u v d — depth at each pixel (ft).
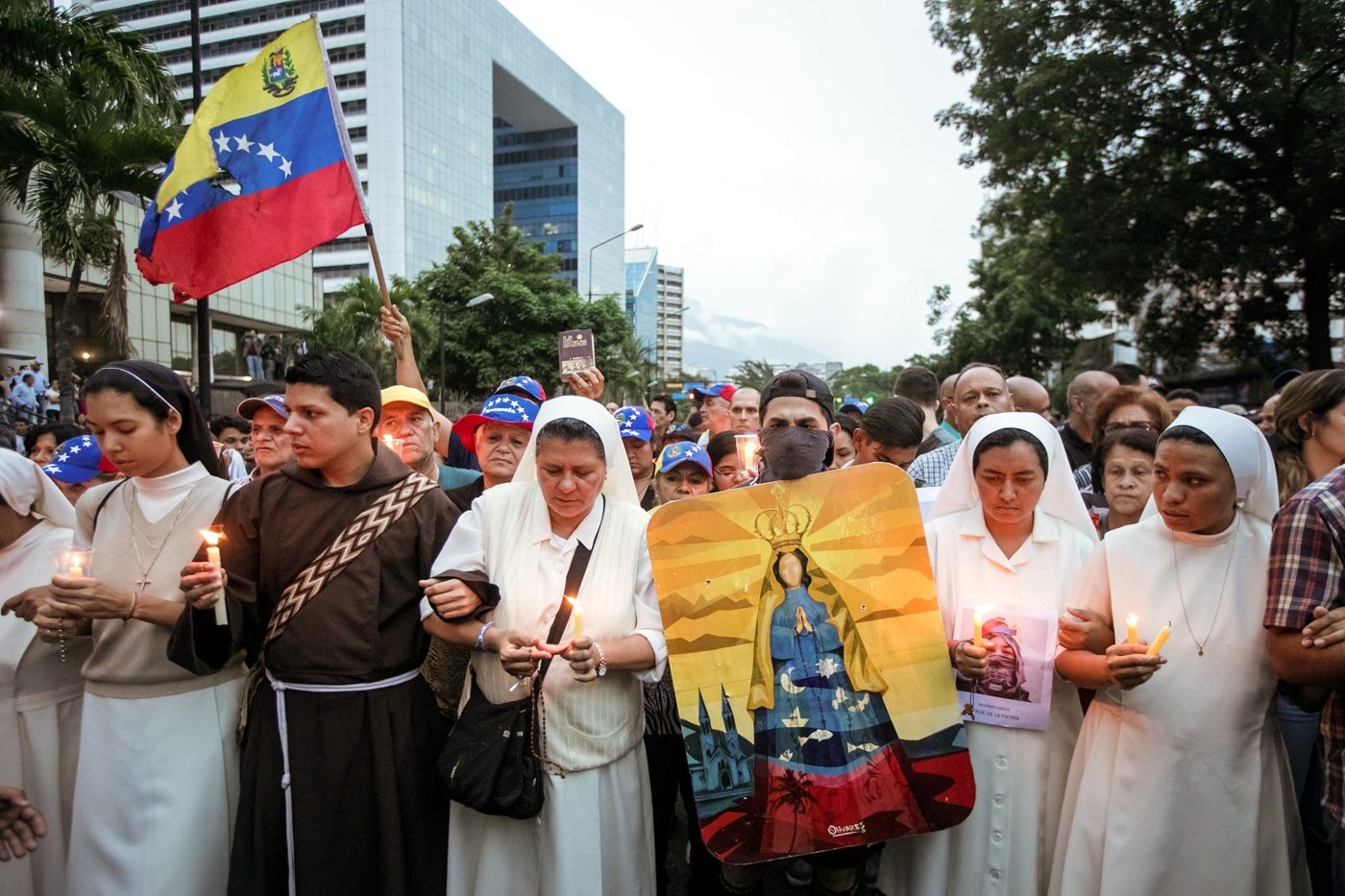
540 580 8.80
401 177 259.39
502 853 8.68
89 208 39.19
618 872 8.81
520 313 112.37
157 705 9.10
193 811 9.11
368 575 8.73
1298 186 51.90
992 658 8.83
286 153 14.44
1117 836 8.00
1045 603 9.02
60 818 9.93
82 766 9.06
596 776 8.69
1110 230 59.00
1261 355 63.98
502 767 8.18
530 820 8.74
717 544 8.70
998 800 8.75
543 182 408.87
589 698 8.64
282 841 8.64
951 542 9.47
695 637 8.55
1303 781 9.93
